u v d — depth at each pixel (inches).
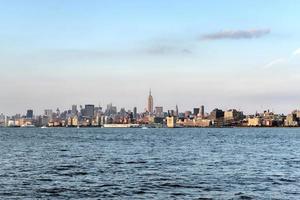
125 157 3614.7
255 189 1868.8
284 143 6501.0
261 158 3553.2
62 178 2199.8
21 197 1651.1
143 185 1974.7
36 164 2930.6
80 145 5620.1
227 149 4862.2
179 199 1638.8
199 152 4298.7
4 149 4566.9
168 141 7111.2
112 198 1656.0
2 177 2209.6
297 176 2320.4
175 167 2783.0
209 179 2183.8
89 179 2171.5
